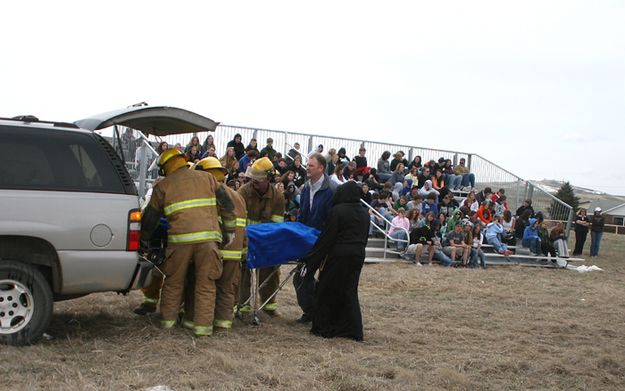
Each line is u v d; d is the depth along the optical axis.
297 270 7.74
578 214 22.27
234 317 7.94
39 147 6.05
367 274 13.43
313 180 8.12
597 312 10.43
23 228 5.77
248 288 8.04
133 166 14.50
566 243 19.66
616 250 25.02
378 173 20.61
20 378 4.96
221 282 7.12
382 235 17.31
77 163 6.15
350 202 7.33
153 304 7.65
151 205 6.75
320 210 8.05
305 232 7.57
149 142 15.81
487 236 18.86
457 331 8.03
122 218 6.16
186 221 6.64
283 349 6.47
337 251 7.16
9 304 5.86
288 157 18.97
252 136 20.53
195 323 6.66
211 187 6.85
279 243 7.41
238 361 5.73
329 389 5.25
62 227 5.91
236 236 7.11
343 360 6.05
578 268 18.42
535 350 7.21
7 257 5.90
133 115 6.61
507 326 8.65
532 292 12.51
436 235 16.27
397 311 9.33
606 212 65.75
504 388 5.71
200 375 5.33
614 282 15.71
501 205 21.47
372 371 5.83
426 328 8.11
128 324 7.02
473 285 12.91
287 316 8.31
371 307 9.51
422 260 16.52
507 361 6.49
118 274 6.13
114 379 5.11
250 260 7.34
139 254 6.58
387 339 7.32
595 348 7.47
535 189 23.72
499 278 14.52
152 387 4.94
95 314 7.52
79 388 4.78
